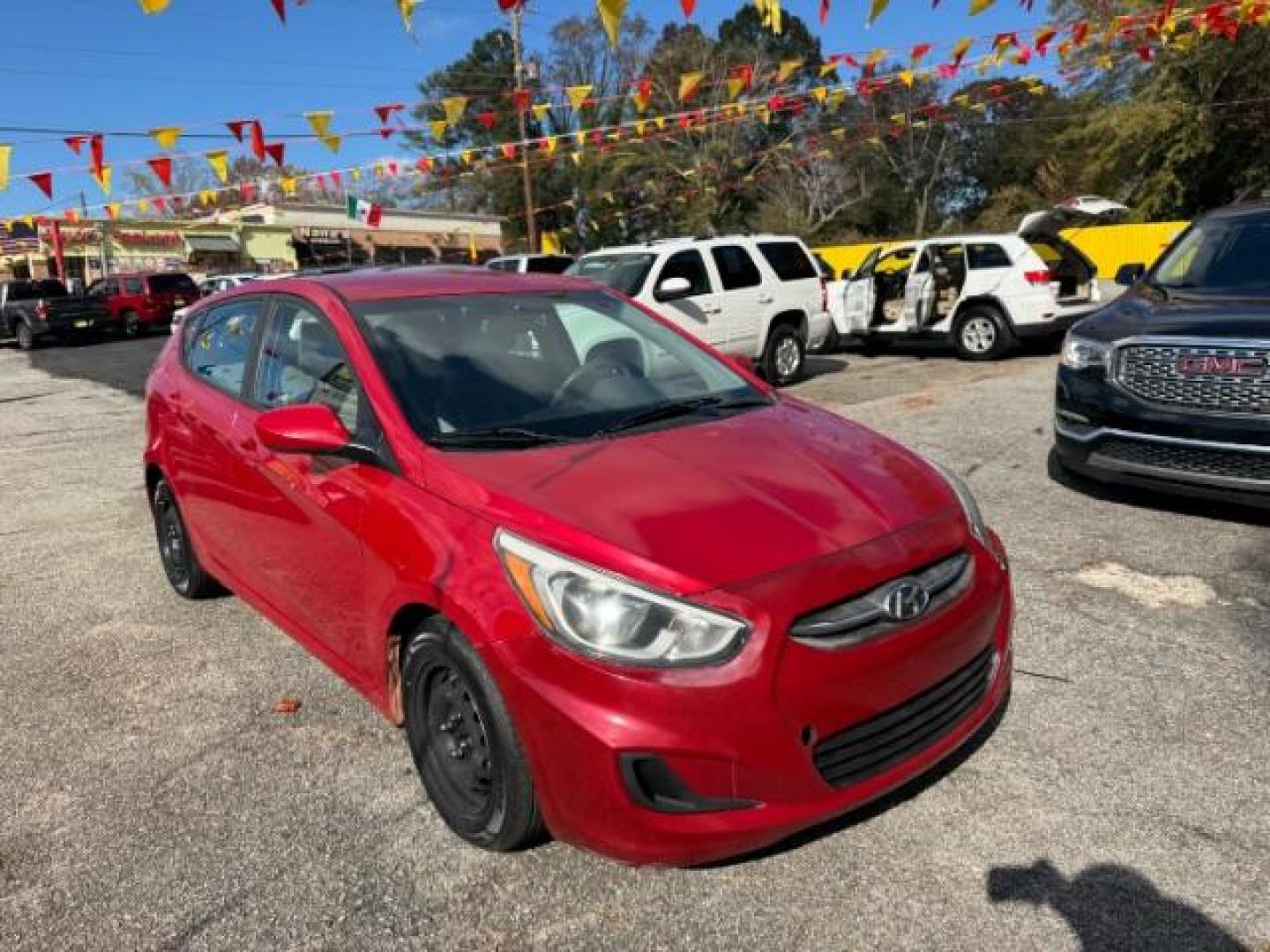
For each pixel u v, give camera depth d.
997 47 11.12
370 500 2.97
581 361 3.59
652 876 2.62
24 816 3.05
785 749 2.32
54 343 26.38
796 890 2.54
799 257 12.05
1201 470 5.02
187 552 4.70
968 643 2.67
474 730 2.69
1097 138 33.00
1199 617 4.04
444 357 3.36
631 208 41.41
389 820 2.94
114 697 3.85
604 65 42.53
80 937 2.50
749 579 2.36
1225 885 2.47
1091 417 5.44
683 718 2.26
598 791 2.31
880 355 14.14
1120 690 3.46
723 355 3.99
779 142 41.78
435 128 9.77
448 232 42.91
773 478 2.79
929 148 54.25
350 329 3.39
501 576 2.50
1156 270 6.36
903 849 2.67
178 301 27.19
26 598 5.07
